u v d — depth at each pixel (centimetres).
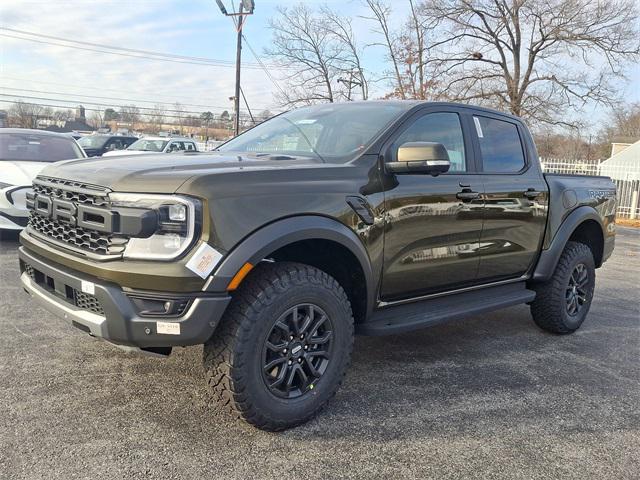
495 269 440
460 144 418
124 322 265
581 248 519
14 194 718
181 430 296
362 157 346
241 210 278
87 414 307
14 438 277
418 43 2597
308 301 304
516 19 2603
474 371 411
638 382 407
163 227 266
